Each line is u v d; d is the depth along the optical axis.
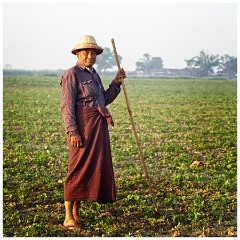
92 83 7.38
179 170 10.94
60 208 8.25
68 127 7.12
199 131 16.67
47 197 8.84
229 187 9.55
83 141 7.20
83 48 7.33
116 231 7.21
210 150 13.41
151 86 38.69
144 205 8.29
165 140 15.00
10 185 9.61
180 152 13.10
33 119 19.27
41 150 13.27
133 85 39.56
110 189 7.32
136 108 24.05
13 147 13.65
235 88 37.28
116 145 13.98
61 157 12.38
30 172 10.65
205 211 8.16
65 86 7.24
